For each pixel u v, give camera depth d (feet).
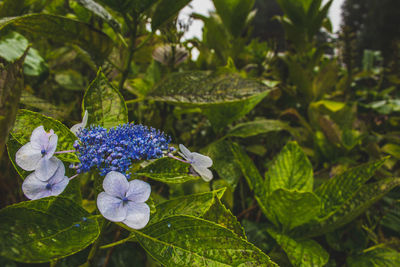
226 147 1.62
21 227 0.66
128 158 0.77
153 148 0.78
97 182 0.83
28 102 1.17
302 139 2.05
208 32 2.24
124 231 1.39
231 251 0.70
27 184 0.72
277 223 1.45
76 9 1.85
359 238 1.57
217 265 0.70
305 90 2.35
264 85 1.36
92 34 1.34
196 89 1.39
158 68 2.01
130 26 1.42
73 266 1.16
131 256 1.50
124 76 1.49
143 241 0.77
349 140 1.92
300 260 1.20
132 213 0.69
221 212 0.92
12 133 0.84
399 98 2.88
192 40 2.00
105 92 1.02
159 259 0.74
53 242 0.66
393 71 2.95
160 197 1.36
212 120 1.77
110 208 0.68
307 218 1.32
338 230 1.58
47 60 2.05
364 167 1.35
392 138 1.97
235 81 1.39
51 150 0.72
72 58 2.02
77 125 0.94
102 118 0.99
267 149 2.20
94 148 0.76
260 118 2.39
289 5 2.48
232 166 1.54
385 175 1.73
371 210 1.72
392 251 1.33
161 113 1.79
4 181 1.33
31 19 1.20
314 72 3.03
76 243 0.67
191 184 1.49
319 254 1.25
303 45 2.58
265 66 2.53
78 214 0.72
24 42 1.43
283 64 2.67
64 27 1.28
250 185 1.43
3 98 0.60
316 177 1.80
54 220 0.69
